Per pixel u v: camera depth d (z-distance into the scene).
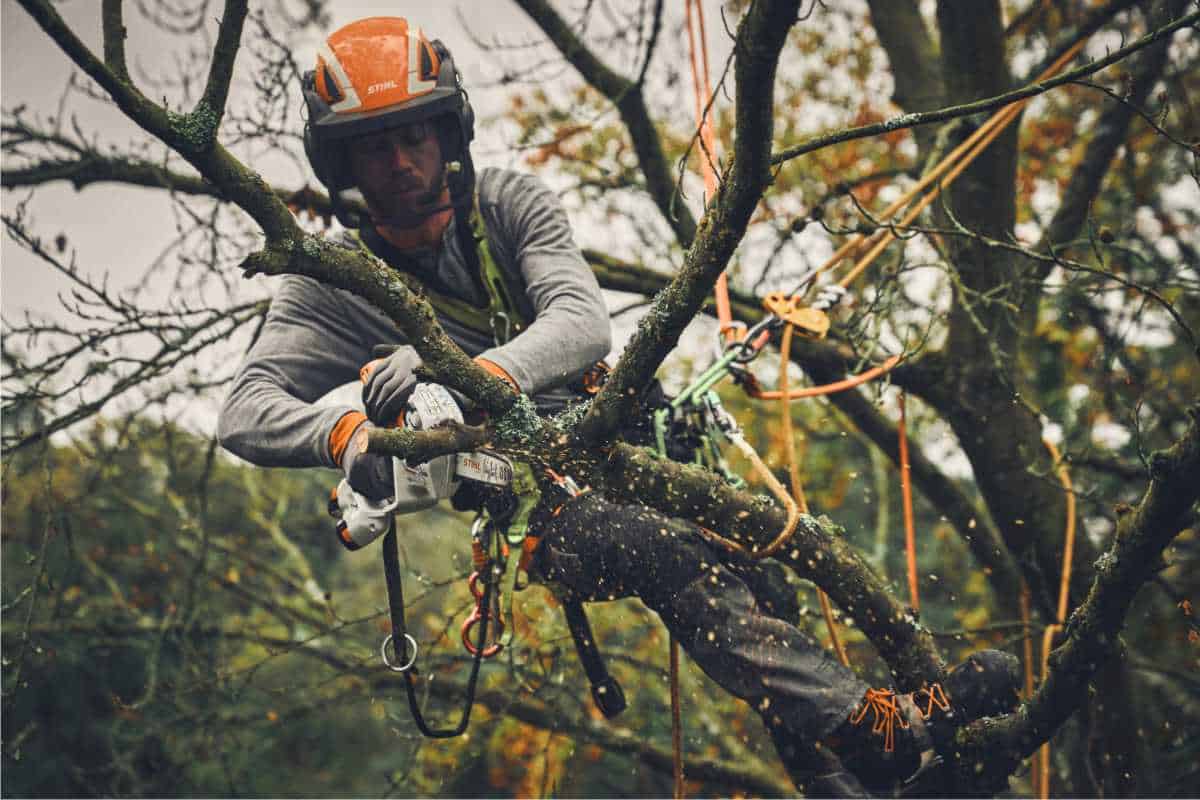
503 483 2.68
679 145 6.20
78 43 2.04
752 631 2.65
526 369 2.62
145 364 4.61
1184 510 2.34
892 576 8.56
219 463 8.22
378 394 2.51
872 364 4.96
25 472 5.03
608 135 5.66
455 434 2.35
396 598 2.69
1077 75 2.34
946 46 4.73
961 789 2.69
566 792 6.62
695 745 6.84
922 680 2.70
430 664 5.81
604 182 5.23
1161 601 6.93
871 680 6.08
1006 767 2.62
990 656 2.66
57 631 6.98
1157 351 7.09
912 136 5.40
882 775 2.63
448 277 2.95
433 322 2.31
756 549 2.67
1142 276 6.16
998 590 5.71
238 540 8.10
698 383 3.00
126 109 2.08
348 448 2.65
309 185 4.20
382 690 6.36
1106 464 5.73
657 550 2.70
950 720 2.61
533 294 2.88
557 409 2.90
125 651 8.98
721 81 2.44
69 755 9.08
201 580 6.39
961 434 5.00
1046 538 4.97
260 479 8.20
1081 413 6.09
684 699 6.88
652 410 2.91
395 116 2.77
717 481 2.63
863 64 6.38
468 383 2.36
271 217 2.17
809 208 5.63
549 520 2.79
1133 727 5.04
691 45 3.73
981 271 4.71
